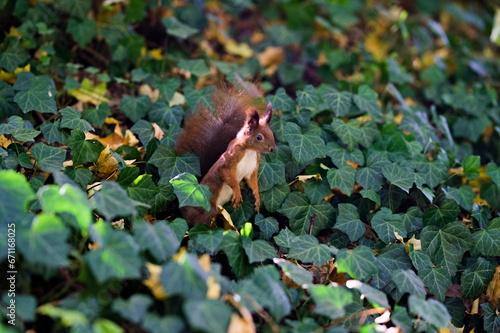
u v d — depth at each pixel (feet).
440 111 6.68
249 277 4.51
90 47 6.20
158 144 5.21
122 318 4.02
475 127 6.35
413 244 4.84
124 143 5.29
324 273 4.76
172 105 5.67
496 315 4.77
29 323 4.10
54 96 5.39
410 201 5.38
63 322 3.91
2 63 5.49
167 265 3.96
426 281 4.75
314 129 5.34
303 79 6.75
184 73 6.20
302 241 4.58
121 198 4.20
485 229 5.02
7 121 4.92
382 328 4.35
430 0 7.85
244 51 6.71
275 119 5.32
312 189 5.05
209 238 4.56
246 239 4.57
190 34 6.21
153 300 4.18
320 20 6.89
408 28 7.25
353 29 7.46
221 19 6.98
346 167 5.08
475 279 4.90
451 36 7.50
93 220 4.60
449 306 4.86
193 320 3.82
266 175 4.99
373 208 5.17
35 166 4.78
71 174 4.76
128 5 6.15
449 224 4.95
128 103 5.49
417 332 4.30
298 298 4.49
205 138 4.98
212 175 4.77
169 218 4.94
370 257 4.48
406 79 6.63
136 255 3.98
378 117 5.52
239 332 3.94
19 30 5.74
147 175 4.77
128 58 6.13
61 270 4.14
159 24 6.57
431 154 5.69
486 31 8.33
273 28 6.96
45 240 3.89
